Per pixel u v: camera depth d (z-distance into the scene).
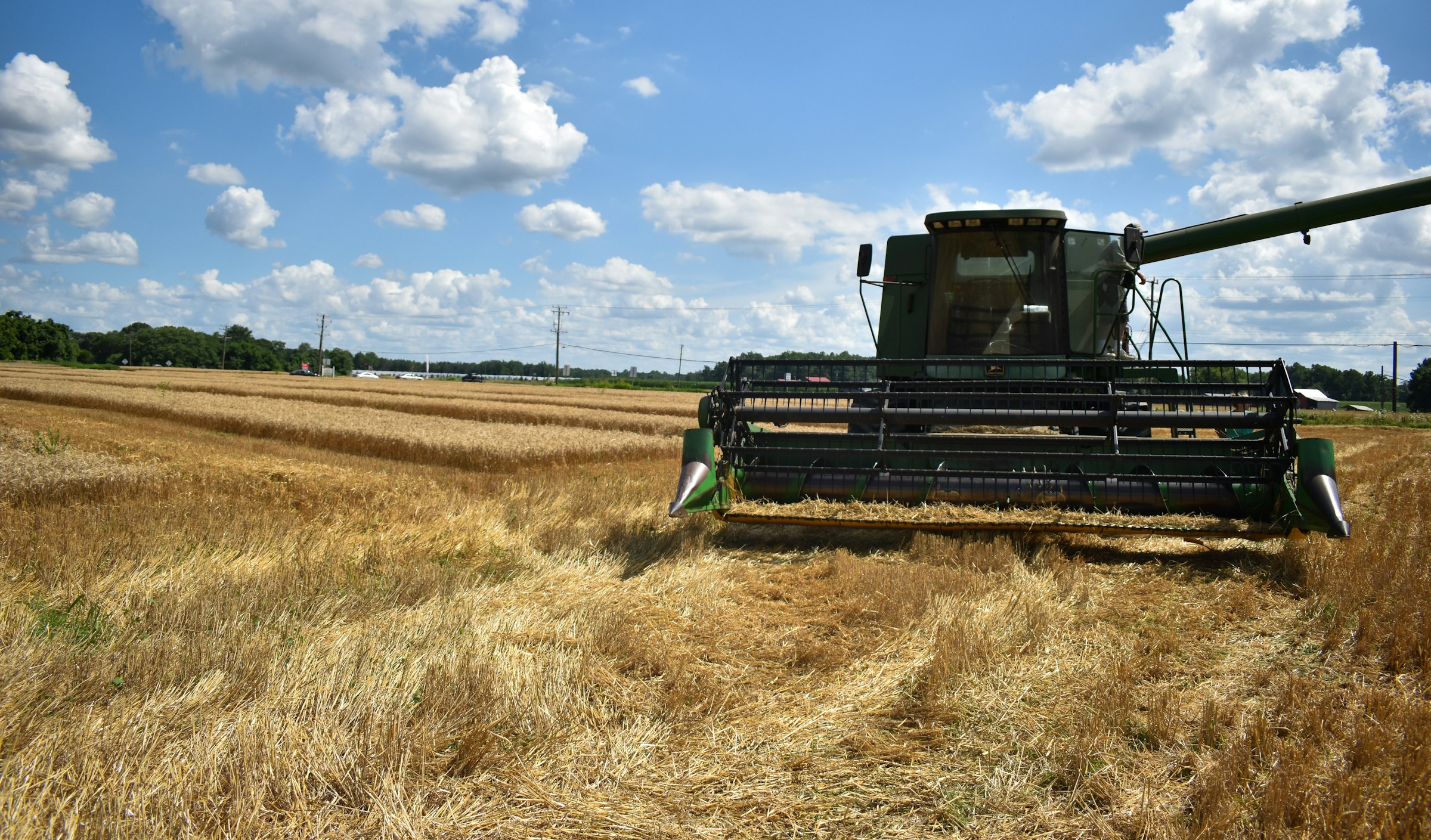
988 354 9.85
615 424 28.22
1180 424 7.93
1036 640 5.41
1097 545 8.34
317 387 62.47
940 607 6.07
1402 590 6.17
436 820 3.34
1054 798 3.62
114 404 32.75
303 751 3.72
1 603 5.72
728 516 8.13
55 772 3.43
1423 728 3.87
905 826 3.42
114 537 7.55
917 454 8.42
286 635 5.34
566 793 3.61
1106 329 9.94
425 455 18.42
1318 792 3.44
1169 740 4.05
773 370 9.37
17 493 10.36
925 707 4.45
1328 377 127.25
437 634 5.41
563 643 5.39
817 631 5.84
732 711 4.48
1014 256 9.80
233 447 18.88
